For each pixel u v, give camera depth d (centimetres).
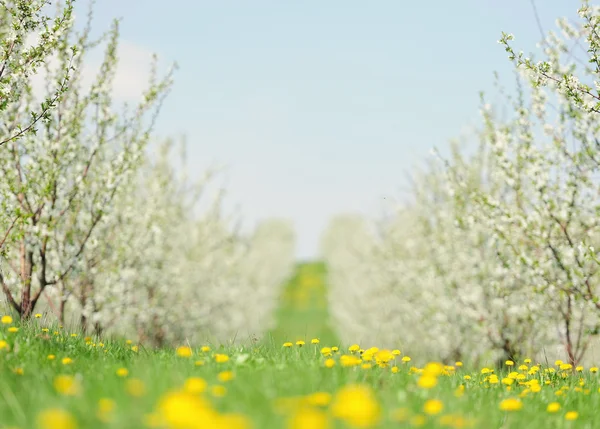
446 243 1559
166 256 1755
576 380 796
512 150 1195
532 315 1265
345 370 581
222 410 412
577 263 1141
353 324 2434
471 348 1557
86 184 1217
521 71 1067
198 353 742
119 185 1269
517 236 1191
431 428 423
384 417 411
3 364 533
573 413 525
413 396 521
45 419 301
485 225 1287
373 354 680
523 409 562
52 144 1158
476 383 709
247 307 2619
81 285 1382
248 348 782
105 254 1402
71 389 424
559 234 1149
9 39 959
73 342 776
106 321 1453
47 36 989
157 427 335
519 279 1273
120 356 749
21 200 1150
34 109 1155
